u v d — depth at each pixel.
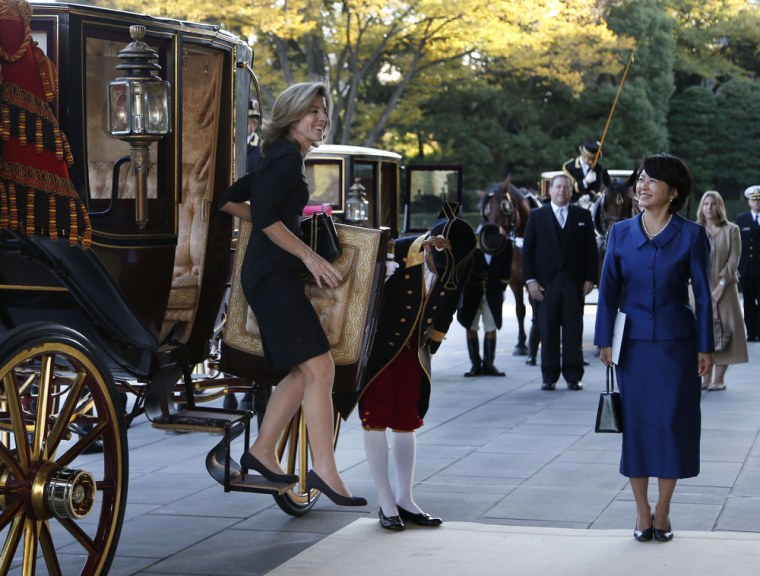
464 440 8.51
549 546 5.53
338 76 29.67
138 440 8.75
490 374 12.36
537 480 7.13
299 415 6.27
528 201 14.67
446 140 36.06
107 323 4.91
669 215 5.78
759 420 9.20
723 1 39.62
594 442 8.38
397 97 30.45
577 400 10.53
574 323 11.20
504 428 9.03
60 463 4.51
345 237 5.40
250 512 6.44
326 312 5.39
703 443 8.19
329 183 12.02
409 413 6.01
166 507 6.56
